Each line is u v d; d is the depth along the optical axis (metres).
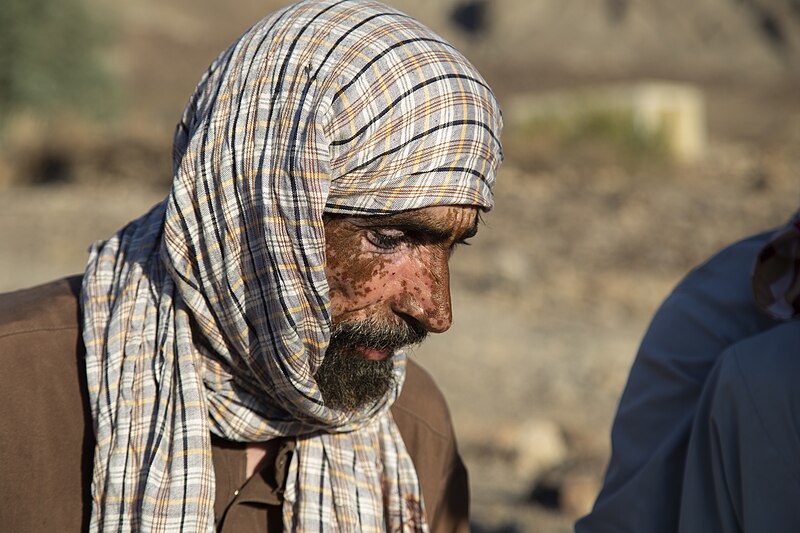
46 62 20.84
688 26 66.88
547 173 17.75
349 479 1.60
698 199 15.45
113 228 12.23
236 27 52.88
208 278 1.48
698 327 1.93
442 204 1.46
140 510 1.43
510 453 5.21
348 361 1.53
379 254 1.49
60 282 1.68
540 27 68.19
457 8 74.44
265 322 1.46
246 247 1.46
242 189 1.46
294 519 1.57
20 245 10.88
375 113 1.44
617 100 20.12
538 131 19.84
